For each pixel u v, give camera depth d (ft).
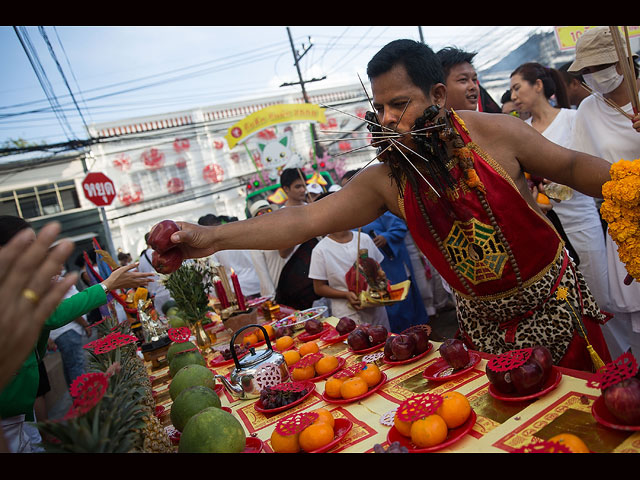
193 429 4.02
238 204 72.90
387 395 5.16
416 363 5.89
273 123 44.70
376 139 4.96
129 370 5.15
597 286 10.12
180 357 7.36
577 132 8.98
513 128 5.17
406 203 5.36
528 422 3.83
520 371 4.09
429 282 18.16
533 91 10.96
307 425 4.21
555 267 5.23
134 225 70.03
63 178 61.26
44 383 12.25
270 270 14.48
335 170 65.16
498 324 5.63
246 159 72.23
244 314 10.17
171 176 70.74
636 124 5.81
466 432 3.82
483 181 4.92
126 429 3.62
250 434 5.09
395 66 4.74
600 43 7.50
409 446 3.84
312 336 8.35
